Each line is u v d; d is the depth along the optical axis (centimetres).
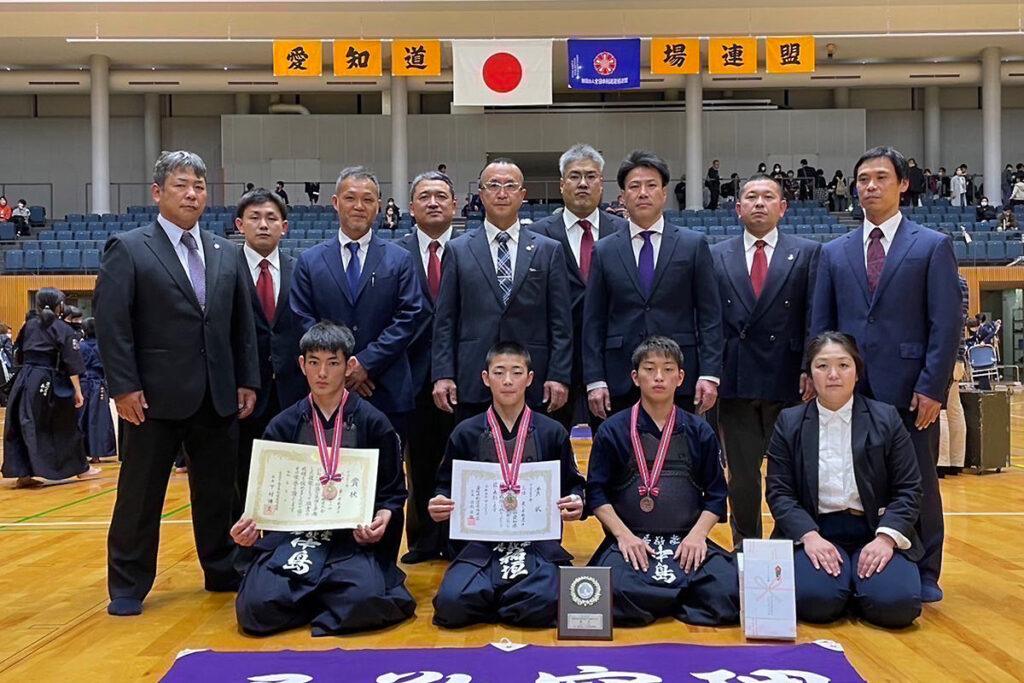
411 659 243
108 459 794
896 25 1466
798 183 1769
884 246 325
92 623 294
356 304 357
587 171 390
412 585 346
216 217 1611
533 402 350
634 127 1900
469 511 299
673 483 309
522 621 283
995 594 320
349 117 1886
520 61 1204
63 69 1744
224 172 1884
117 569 309
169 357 308
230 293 325
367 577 285
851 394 306
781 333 365
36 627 290
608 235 379
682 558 295
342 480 301
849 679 225
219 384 318
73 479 660
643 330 345
